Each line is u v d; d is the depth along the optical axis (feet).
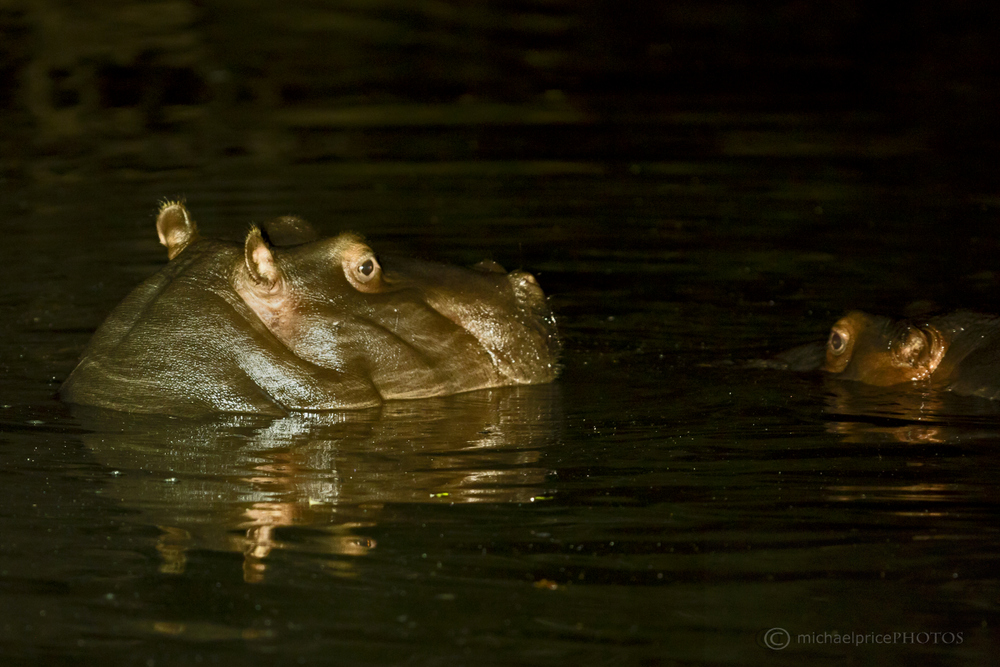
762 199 182.50
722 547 73.31
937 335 107.96
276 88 271.08
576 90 271.28
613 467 87.45
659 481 84.58
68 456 89.66
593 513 78.74
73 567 70.95
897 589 67.51
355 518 78.18
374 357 102.27
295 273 101.65
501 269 112.98
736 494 82.02
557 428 96.37
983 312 110.11
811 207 176.96
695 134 228.43
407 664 59.77
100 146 219.20
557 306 133.80
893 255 150.92
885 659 60.18
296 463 88.33
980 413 99.09
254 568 70.69
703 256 153.58
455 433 95.09
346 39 324.39
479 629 63.21
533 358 108.68
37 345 119.55
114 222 169.99
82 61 282.97
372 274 103.60
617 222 170.30
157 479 85.10
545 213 175.52
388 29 339.98
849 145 217.15
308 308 101.30
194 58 294.05
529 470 86.89
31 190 188.85
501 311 108.17
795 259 150.92
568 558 71.92
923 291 135.13
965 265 144.97
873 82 274.36
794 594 66.95
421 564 71.10
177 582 68.95
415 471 86.63
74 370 104.42
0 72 269.23
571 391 106.63
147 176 197.67
